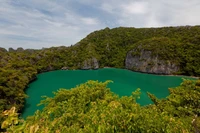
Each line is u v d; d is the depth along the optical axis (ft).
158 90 122.93
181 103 44.47
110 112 16.87
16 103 76.59
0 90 73.36
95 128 15.74
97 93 31.60
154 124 16.17
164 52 204.64
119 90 119.75
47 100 37.32
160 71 201.67
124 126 15.47
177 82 155.22
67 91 35.73
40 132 12.39
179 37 242.99
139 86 134.51
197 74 185.78
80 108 26.76
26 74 142.10
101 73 212.02
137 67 227.40
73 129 16.66
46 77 177.68
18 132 10.72
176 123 17.20
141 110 18.76
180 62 198.70
